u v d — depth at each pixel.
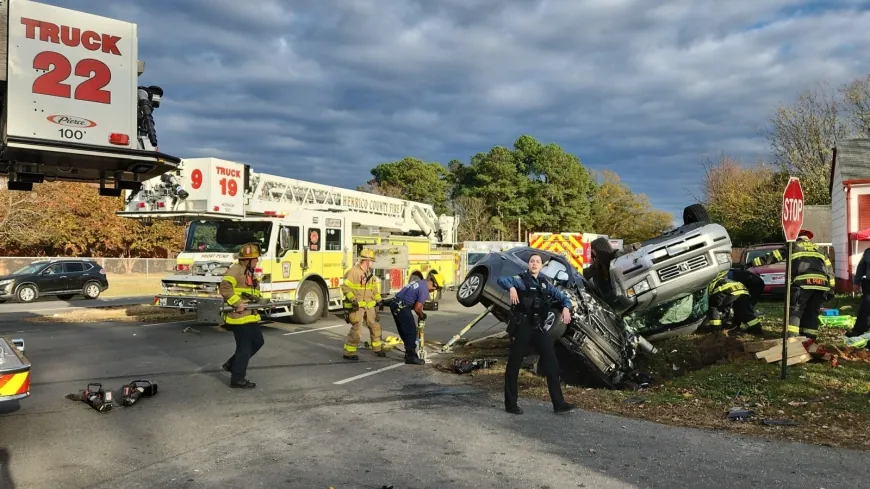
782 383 6.57
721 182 45.41
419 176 68.88
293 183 14.30
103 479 4.34
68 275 21.36
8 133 5.38
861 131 34.25
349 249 15.04
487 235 60.12
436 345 10.79
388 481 4.30
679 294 8.32
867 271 8.70
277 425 5.73
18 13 5.46
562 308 6.27
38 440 5.25
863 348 8.00
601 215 70.50
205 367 8.60
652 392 6.95
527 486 4.20
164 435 5.41
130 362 8.92
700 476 4.34
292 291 13.20
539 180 68.88
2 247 33.22
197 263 12.41
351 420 5.91
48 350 9.93
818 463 4.54
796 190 6.88
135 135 6.03
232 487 4.20
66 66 5.67
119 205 36.00
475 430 5.55
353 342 9.33
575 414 6.09
